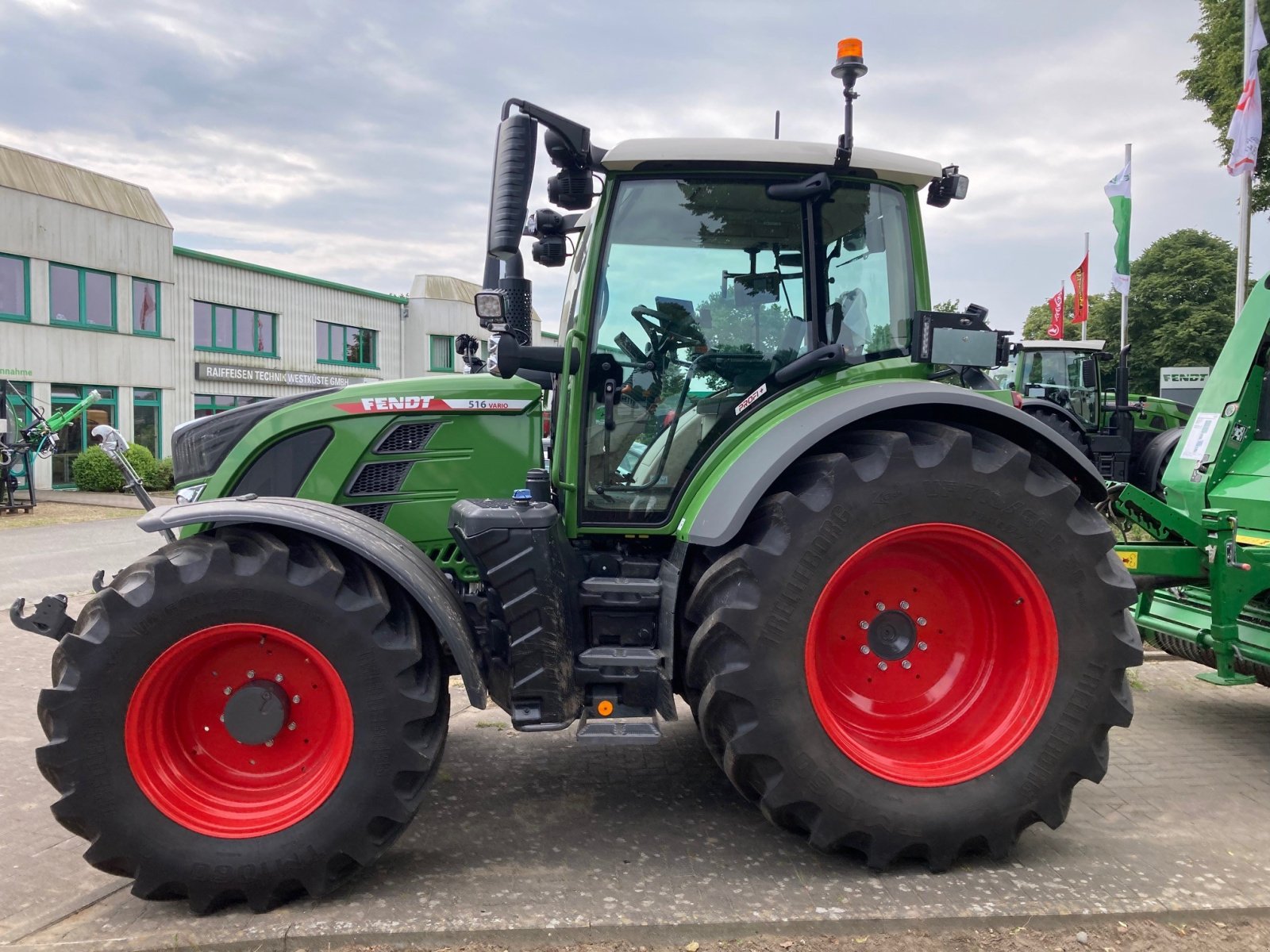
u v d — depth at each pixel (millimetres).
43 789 3652
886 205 3344
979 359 3162
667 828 3256
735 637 2760
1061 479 2967
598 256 3219
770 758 2773
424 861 3002
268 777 2826
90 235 19984
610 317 3246
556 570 2967
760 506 2908
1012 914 2615
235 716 2764
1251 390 4410
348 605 2680
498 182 2729
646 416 3279
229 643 2766
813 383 3283
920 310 3193
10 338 18453
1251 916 2656
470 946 2518
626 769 3842
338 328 27719
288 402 3596
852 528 2783
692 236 3248
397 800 2707
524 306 3756
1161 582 4102
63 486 19922
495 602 3045
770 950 2504
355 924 2580
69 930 2613
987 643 3096
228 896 2693
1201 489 4488
